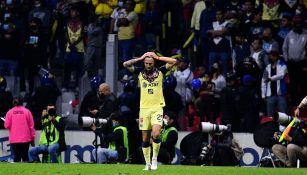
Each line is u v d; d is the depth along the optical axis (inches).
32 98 2600.9
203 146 2181.3
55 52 2945.4
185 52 2861.7
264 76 2536.9
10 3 2906.0
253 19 2716.5
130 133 2209.6
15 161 2333.9
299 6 2755.9
